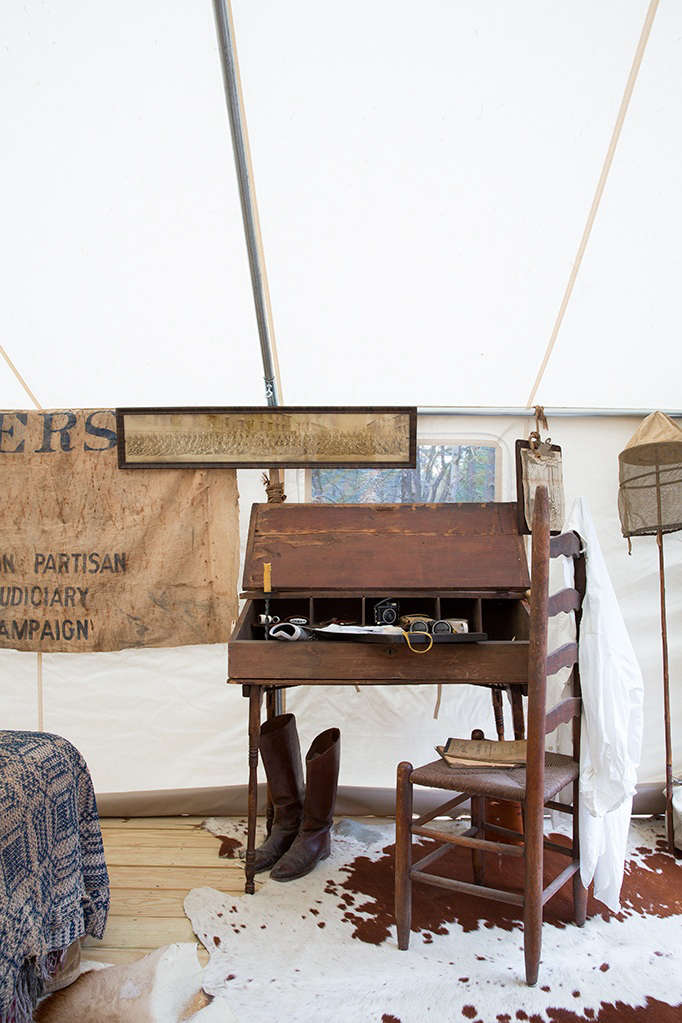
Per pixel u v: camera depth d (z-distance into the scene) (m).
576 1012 1.90
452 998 1.95
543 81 2.09
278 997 1.95
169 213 2.43
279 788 2.88
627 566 3.29
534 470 2.84
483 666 2.48
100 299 2.69
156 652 3.28
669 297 2.70
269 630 2.56
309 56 2.03
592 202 2.41
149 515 3.16
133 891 2.59
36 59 2.00
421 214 2.45
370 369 3.03
